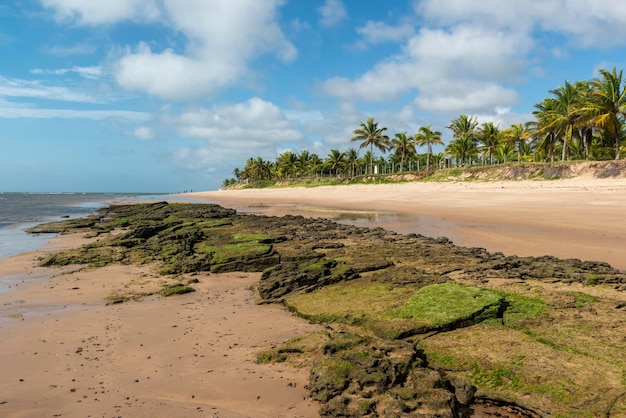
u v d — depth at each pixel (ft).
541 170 151.64
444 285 34.22
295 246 63.10
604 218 81.10
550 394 20.94
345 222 100.58
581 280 38.47
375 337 28.25
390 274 41.27
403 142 250.78
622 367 22.26
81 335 31.83
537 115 171.12
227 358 27.25
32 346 29.71
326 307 34.91
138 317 36.09
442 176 198.70
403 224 92.48
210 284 47.83
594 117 139.03
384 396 21.08
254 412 20.90
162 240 73.00
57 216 148.77
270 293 40.06
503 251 58.90
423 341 26.91
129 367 26.17
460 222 90.58
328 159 328.90
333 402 20.75
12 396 22.50
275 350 27.37
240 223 97.66
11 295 44.11
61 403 21.66
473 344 25.85
